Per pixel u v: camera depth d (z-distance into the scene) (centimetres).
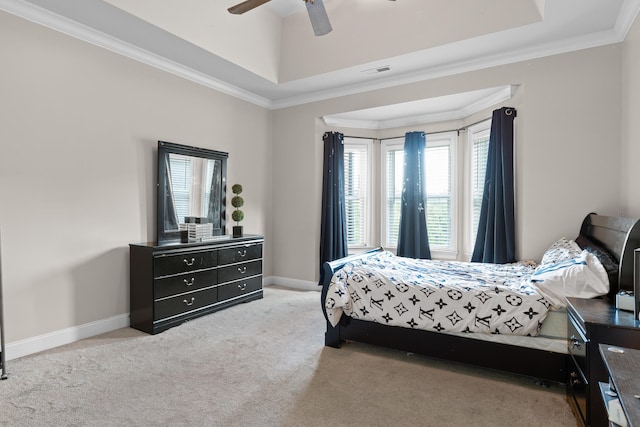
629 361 100
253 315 367
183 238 382
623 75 298
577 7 269
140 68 348
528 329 221
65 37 291
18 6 261
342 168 488
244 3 247
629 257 190
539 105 336
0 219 258
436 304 249
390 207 516
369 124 508
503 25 302
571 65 322
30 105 272
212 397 211
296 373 243
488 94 383
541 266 271
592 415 163
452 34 325
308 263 487
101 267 317
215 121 429
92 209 311
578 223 320
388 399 211
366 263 316
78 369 246
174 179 376
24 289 270
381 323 269
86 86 306
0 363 232
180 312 337
